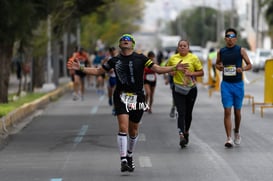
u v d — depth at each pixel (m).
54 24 61.78
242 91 28.83
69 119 41.91
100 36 123.75
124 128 22.72
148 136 32.88
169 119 40.97
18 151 28.59
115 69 22.89
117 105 22.92
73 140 31.89
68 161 25.81
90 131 35.41
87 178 22.34
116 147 29.41
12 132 35.38
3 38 40.62
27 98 54.84
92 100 58.94
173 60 29.05
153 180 21.89
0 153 28.08
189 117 29.28
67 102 56.94
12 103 47.41
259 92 66.44
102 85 66.19
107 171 23.56
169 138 32.16
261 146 29.16
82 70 23.06
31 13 39.62
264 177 22.20
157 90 73.94
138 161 25.58
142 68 22.95
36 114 45.88
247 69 28.56
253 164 24.69
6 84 47.69
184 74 28.55
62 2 48.34
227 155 26.81
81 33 109.44
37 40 59.69
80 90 61.53
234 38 28.42
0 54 47.12
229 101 28.70
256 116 41.91
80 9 57.59
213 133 33.75
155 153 27.50
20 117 42.09
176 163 25.06
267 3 137.12
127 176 22.59
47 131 35.66
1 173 23.44
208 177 22.30
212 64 64.56
